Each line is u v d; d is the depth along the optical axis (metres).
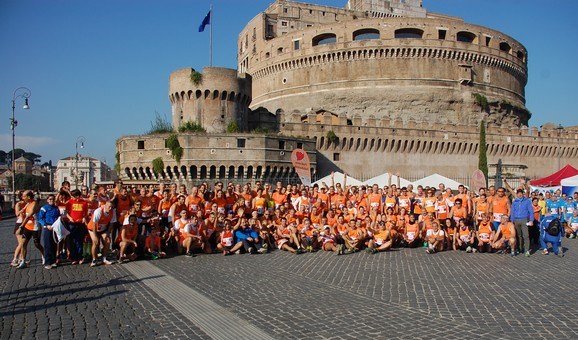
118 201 18.83
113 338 9.16
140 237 19.20
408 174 73.00
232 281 14.49
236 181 51.78
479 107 87.38
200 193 21.50
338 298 12.24
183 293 12.88
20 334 9.42
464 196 22.70
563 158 87.12
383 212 24.38
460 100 85.88
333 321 10.21
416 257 19.52
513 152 82.38
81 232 18.12
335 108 85.00
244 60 109.69
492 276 15.23
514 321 10.17
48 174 178.25
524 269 16.59
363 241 21.59
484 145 74.75
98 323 10.14
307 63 88.31
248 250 20.55
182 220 20.06
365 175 69.62
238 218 21.19
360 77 84.88
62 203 18.20
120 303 11.80
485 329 9.62
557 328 9.69
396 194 24.67
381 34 85.75
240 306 11.49
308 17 104.06
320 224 22.58
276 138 54.41
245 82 59.06
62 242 18.62
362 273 15.79
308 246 21.23
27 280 14.66
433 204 24.05
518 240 21.53
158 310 11.14
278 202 24.73
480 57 88.88
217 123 56.66
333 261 18.47
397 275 15.40
